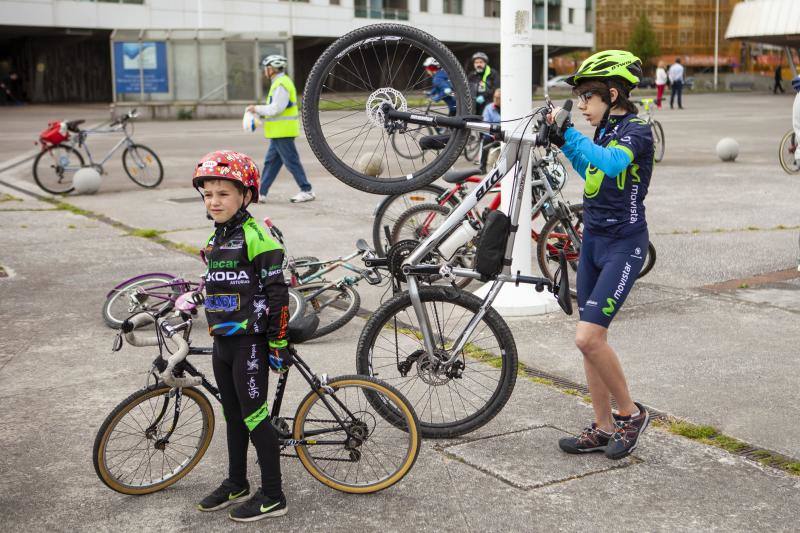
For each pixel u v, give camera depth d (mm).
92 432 4344
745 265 7852
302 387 4926
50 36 51812
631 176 3830
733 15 52062
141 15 49125
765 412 4508
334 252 8547
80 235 9633
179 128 26609
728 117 29891
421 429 3971
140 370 5273
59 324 6254
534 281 4160
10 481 3816
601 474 3846
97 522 3471
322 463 3881
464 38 64062
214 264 3441
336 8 57094
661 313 6371
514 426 4391
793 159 13992
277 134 11492
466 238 4359
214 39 31656
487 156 8547
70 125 12945
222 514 3549
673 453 4043
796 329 5953
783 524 3379
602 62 3775
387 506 3584
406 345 5000
